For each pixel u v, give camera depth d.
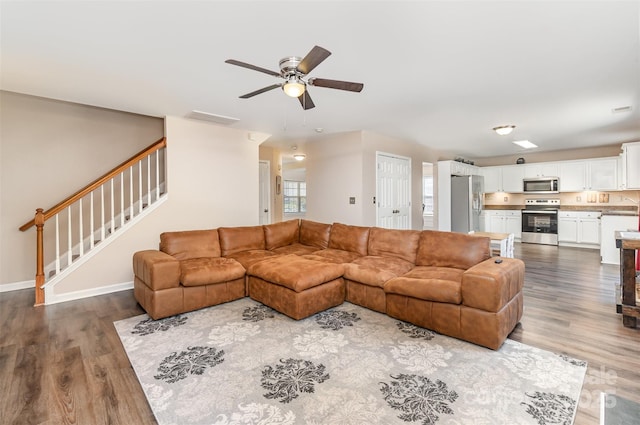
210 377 2.01
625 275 2.74
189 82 3.10
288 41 2.30
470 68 2.78
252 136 5.22
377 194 5.61
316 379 1.98
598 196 6.91
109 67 2.75
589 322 2.84
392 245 3.80
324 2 1.83
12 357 2.27
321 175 6.00
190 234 3.88
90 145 4.52
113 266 3.88
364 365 2.14
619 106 3.87
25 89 3.32
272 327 2.78
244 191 5.18
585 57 2.56
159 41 2.30
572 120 4.54
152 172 4.98
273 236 4.61
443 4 1.85
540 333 2.62
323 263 3.38
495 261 2.83
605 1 1.82
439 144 6.59
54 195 4.27
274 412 1.68
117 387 1.91
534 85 3.17
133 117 4.86
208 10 1.91
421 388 1.88
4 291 3.96
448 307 2.56
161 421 1.62
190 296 3.14
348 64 2.70
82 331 2.71
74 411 1.70
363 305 3.27
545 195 7.70
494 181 8.15
